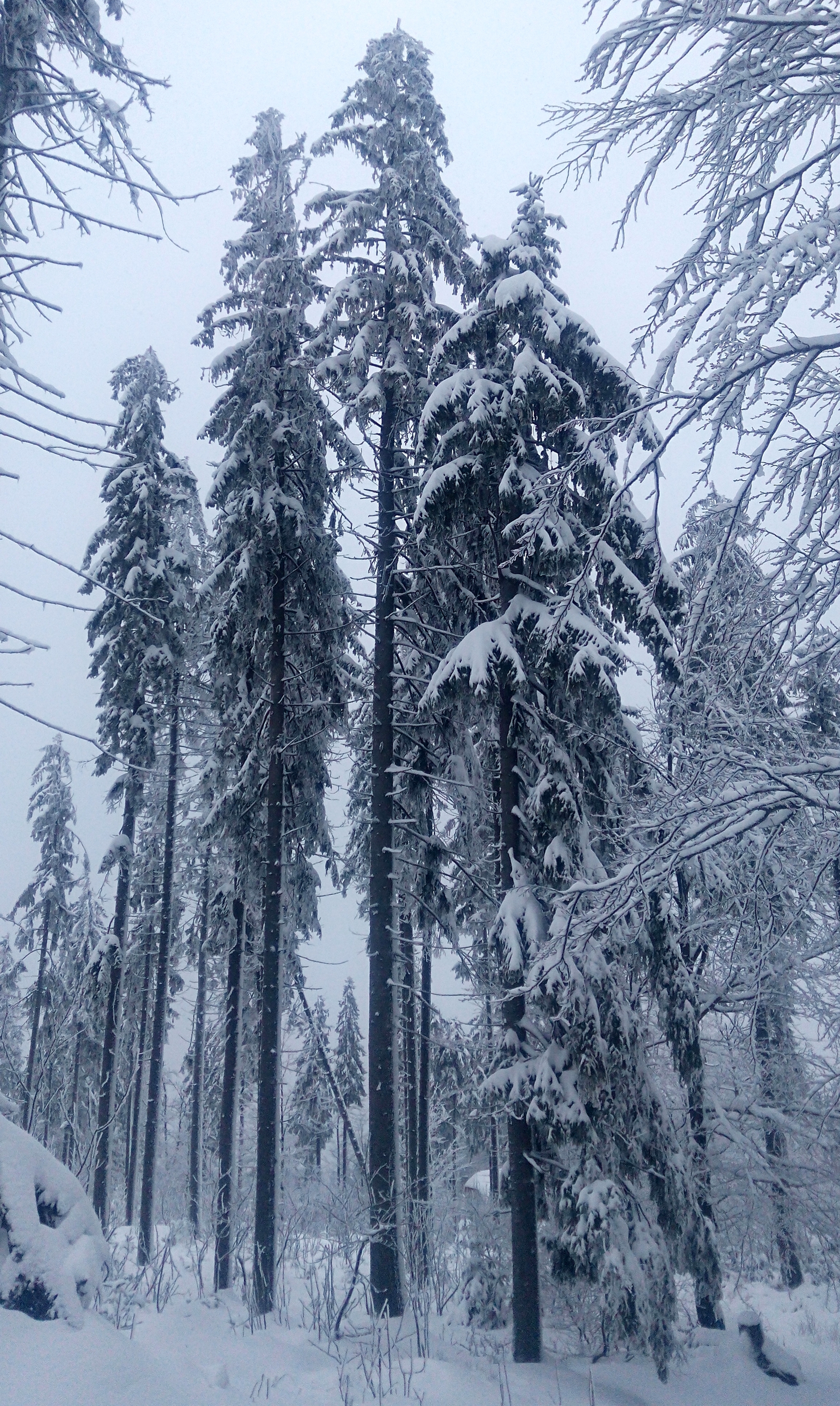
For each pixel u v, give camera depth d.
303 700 17.16
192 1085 27.05
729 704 7.84
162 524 21.31
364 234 16.06
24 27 7.09
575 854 11.95
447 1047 17.12
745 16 4.96
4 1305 5.94
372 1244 12.69
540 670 12.48
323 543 16.27
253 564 15.50
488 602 14.66
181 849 22.44
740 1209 13.64
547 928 11.62
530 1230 11.35
